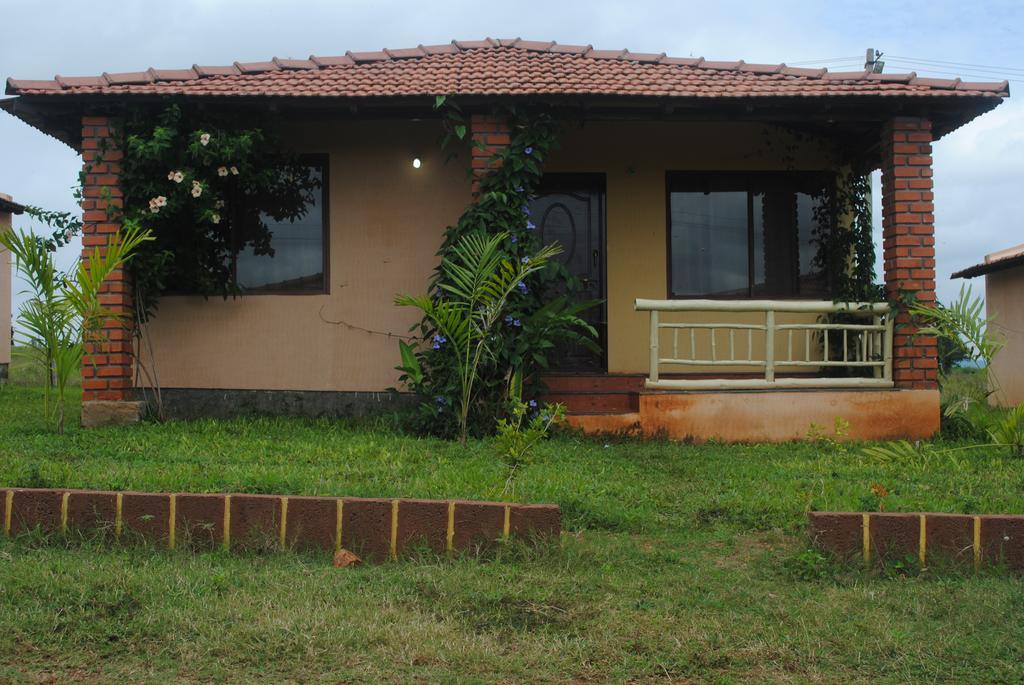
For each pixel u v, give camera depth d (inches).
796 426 368.5
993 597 161.9
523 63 395.5
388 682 130.0
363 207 405.4
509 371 346.6
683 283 432.8
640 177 428.8
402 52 406.6
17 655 136.9
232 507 189.8
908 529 182.9
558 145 370.3
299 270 407.5
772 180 434.9
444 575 171.6
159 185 360.8
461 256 341.1
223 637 142.6
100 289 362.9
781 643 143.6
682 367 424.8
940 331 333.4
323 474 257.8
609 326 425.7
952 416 372.5
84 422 359.9
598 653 139.6
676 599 163.0
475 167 364.2
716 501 238.1
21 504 191.8
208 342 400.2
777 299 433.7
